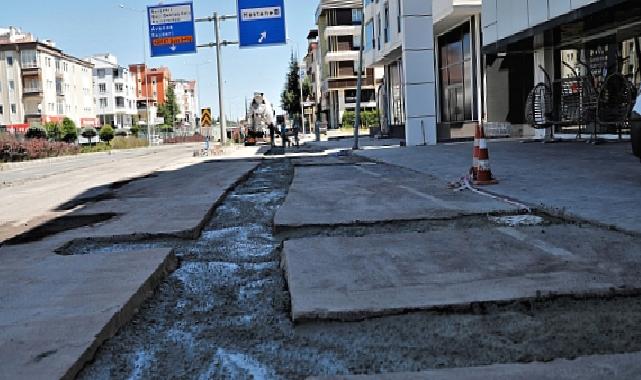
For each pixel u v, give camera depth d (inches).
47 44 3437.5
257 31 1161.4
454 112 1181.1
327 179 471.5
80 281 190.1
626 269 172.2
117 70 4933.6
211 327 152.9
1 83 3287.4
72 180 670.5
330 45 2992.1
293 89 3213.6
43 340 139.1
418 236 229.0
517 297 153.5
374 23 1517.0
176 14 1181.7
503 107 1018.7
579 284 160.6
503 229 234.8
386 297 158.1
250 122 1692.9
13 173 924.6
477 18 1023.6
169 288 190.5
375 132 1513.3
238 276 201.9
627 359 119.0
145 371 127.6
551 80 765.9
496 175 402.3
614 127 702.5
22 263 224.1
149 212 341.4
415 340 135.5
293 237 258.5
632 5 525.7
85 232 284.7
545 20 647.1
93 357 135.4
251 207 360.5
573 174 390.0
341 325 146.9
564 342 130.1
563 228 229.9
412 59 876.6
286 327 149.3
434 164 542.3
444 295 157.6
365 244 219.8
